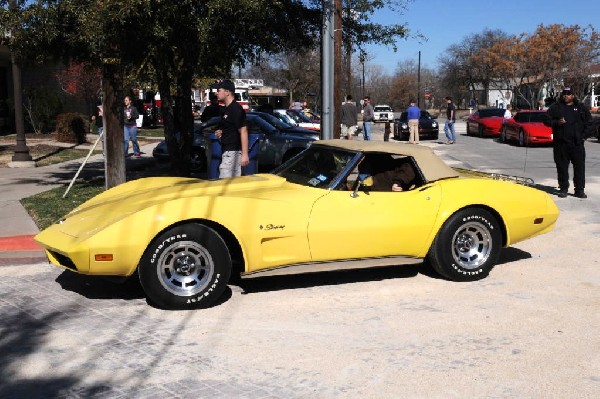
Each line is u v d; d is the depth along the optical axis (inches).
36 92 1048.8
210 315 206.8
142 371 163.2
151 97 1451.8
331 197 224.4
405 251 235.5
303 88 2030.0
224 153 314.2
